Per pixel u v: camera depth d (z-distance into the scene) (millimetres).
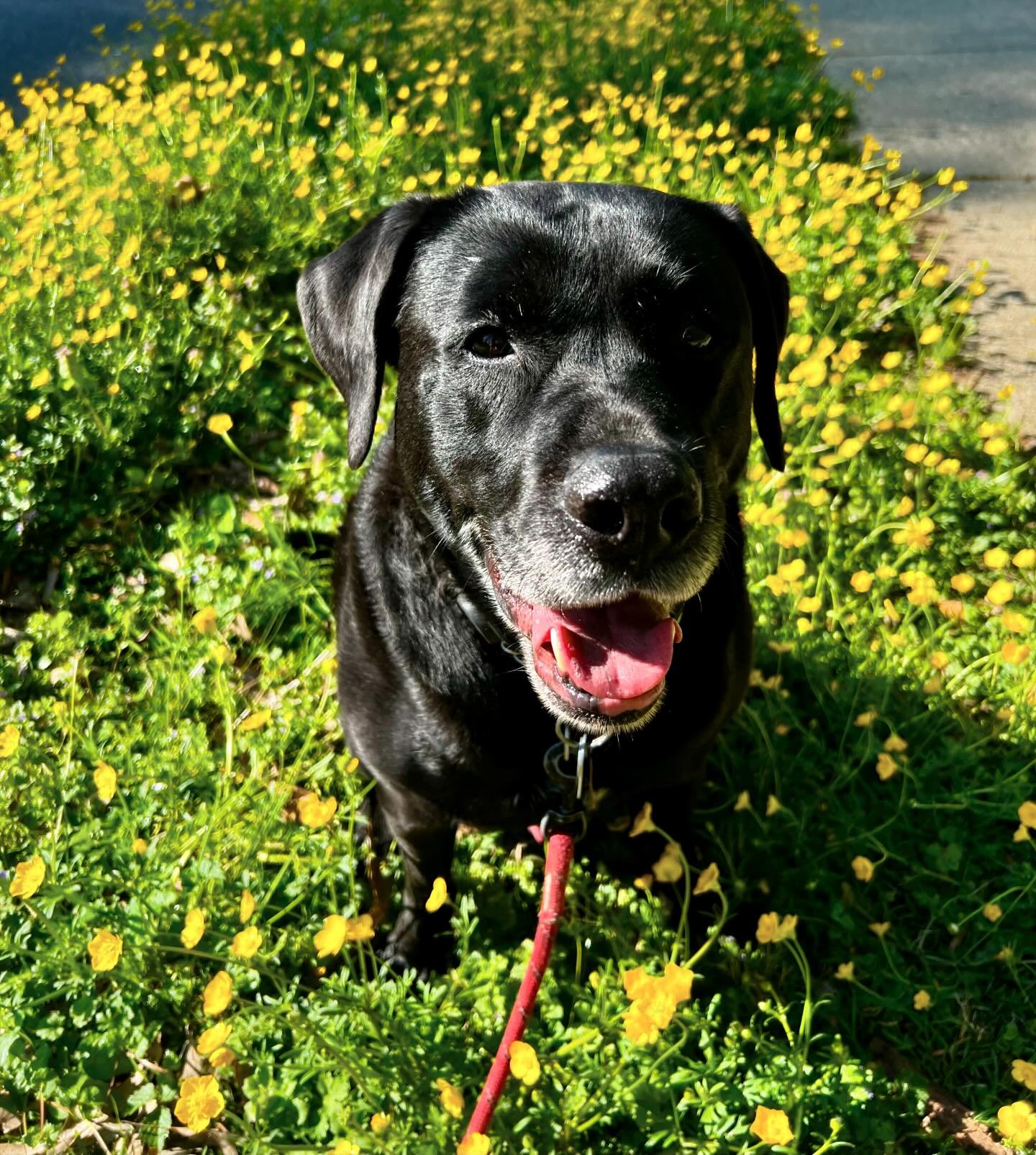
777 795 533
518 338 405
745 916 500
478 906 508
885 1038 462
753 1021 436
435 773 448
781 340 485
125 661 642
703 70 1336
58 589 693
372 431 447
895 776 550
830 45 1837
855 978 477
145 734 574
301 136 1103
